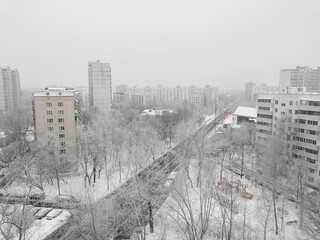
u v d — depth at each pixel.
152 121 117.88
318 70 188.50
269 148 66.50
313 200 49.06
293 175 57.81
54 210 47.72
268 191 56.31
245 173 71.12
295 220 46.25
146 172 53.97
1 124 134.88
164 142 107.50
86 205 38.34
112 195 54.97
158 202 48.31
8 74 170.50
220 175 64.00
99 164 68.81
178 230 43.34
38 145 62.97
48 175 62.00
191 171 68.56
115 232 41.34
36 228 41.28
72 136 72.25
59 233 40.06
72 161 70.44
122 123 121.62
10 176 60.84
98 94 166.62
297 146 68.88
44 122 70.75
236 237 41.16
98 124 85.19
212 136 107.06
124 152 80.81
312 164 64.12
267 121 81.06
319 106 62.34
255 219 46.94
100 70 165.25
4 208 35.50
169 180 58.28
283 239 41.81
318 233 39.91
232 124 123.06
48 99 70.31
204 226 38.72
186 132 85.00
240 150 86.12
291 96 72.88
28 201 46.56
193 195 54.88
